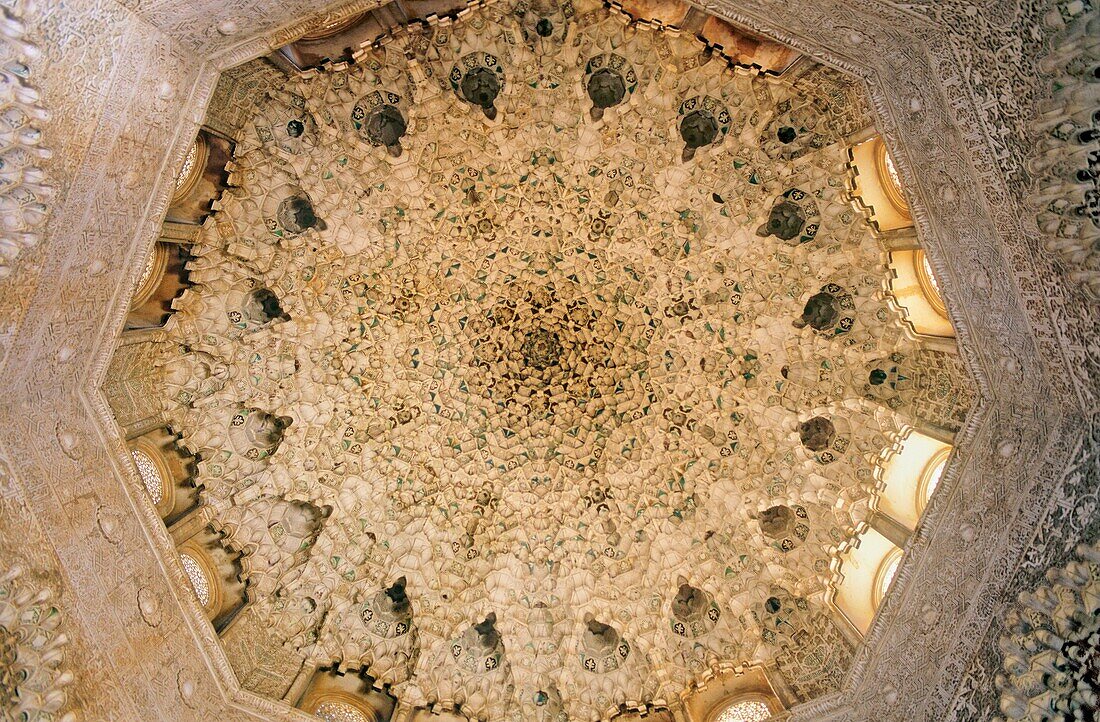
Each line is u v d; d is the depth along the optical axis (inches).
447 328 538.0
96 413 340.2
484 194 506.0
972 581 343.6
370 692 460.4
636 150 480.4
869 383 450.3
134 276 330.6
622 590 512.4
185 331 444.8
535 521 540.7
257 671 429.1
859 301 447.5
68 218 284.5
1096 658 278.5
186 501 437.4
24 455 299.3
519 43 442.9
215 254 445.1
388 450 526.0
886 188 407.8
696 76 437.7
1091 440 286.2
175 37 295.9
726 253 490.0
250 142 431.2
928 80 296.5
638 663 485.1
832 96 403.5
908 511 410.9
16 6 236.2
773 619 458.0
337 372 508.7
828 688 412.2
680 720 454.3
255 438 480.1
